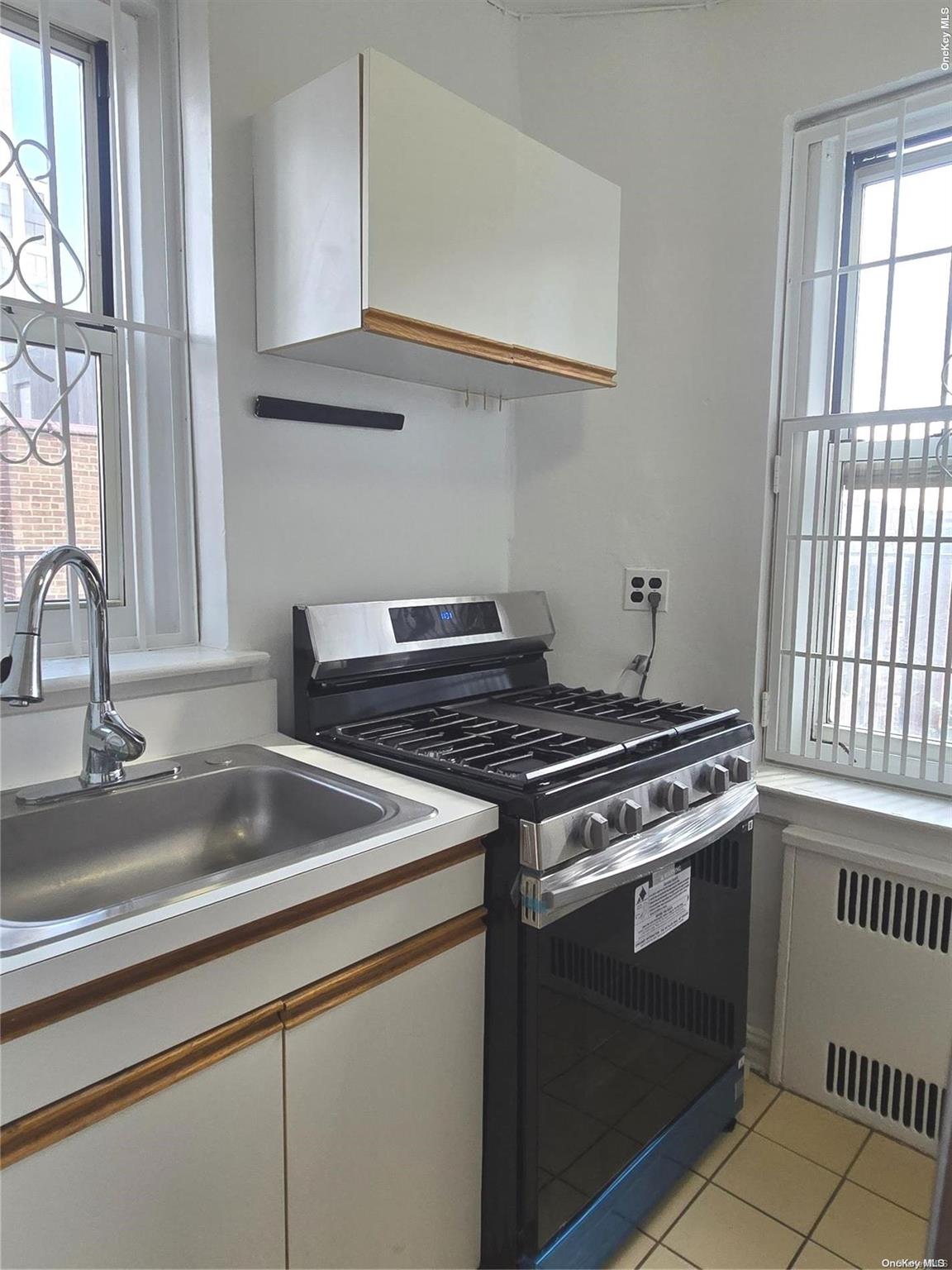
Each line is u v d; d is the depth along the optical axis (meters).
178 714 1.46
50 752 1.29
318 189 1.38
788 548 1.90
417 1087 1.16
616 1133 1.38
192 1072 0.90
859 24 1.69
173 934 0.85
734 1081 1.68
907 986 1.64
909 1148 1.66
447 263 1.43
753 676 1.93
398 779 1.33
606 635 2.10
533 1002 1.20
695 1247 1.43
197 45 1.49
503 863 1.22
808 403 1.88
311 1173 1.04
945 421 1.68
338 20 1.67
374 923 1.09
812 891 1.75
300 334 1.45
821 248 1.84
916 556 1.73
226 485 1.56
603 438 2.06
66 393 1.44
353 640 1.63
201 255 1.54
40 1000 0.77
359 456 1.79
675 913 1.47
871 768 1.83
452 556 2.04
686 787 1.45
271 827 1.41
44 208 1.40
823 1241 1.44
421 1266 1.20
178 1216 0.90
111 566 1.56
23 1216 0.78
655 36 1.92
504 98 2.04
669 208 1.94
